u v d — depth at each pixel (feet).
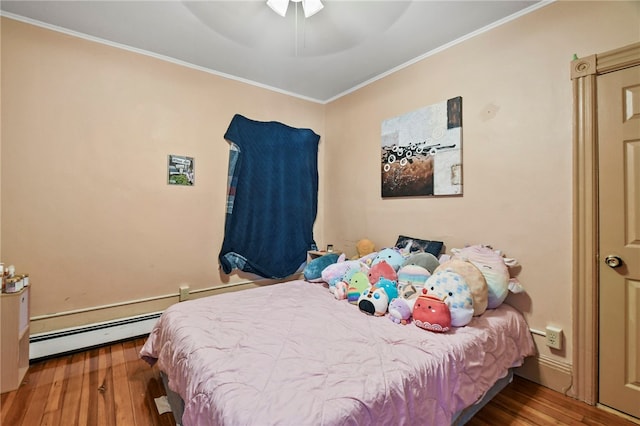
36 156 6.79
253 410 2.99
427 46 7.70
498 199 6.61
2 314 5.57
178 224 8.67
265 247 10.13
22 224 6.66
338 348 4.32
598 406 5.32
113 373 6.31
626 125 5.06
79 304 7.31
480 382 4.61
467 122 7.16
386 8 6.20
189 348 4.37
